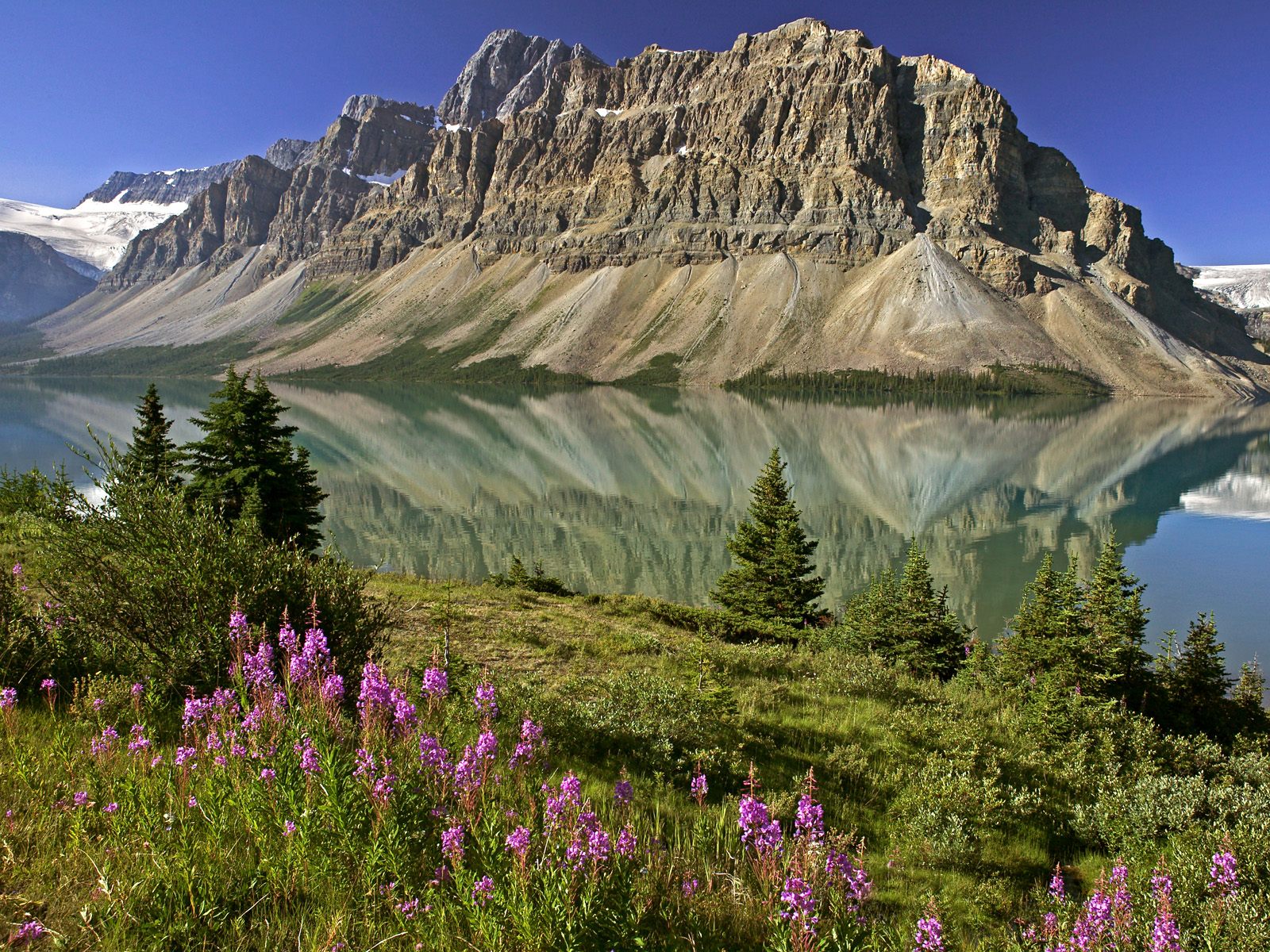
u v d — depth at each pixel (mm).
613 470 111750
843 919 5215
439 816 5473
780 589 31766
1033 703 16297
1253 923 6461
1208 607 52625
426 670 7496
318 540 30484
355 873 4910
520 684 13031
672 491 96562
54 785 5703
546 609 24516
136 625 9086
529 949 4250
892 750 12023
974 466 115438
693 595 56219
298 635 9297
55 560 9000
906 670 25703
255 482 28406
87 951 4094
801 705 14320
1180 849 8531
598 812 7137
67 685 8312
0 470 20109
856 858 6699
